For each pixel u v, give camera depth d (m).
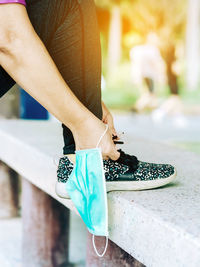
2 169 3.29
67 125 1.30
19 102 4.30
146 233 1.24
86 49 1.35
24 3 1.16
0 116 4.25
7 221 3.25
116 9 16.12
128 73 16.34
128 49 16.25
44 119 4.46
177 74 12.60
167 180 1.50
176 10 13.73
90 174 1.30
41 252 2.57
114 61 16.84
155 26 13.66
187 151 2.46
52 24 1.32
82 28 1.33
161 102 12.92
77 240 3.00
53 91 1.21
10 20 1.14
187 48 15.88
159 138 6.79
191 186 1.58
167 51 12.70
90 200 1.31
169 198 1.40
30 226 2.59
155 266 1.20
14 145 2.44
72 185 1.37
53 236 2.56
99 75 1.38
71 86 1.37
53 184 1.81
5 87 1.31
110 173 1.43
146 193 1.45
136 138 2.96
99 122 1.31
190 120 10.66
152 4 13.69
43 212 2.55
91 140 1.31
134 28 15.11
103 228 1.30
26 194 2.60
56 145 2.26
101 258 1.69
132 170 1.45
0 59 1.18
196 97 14.95
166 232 1.15
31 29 1.17
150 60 11.68
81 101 1.38
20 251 2.75
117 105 13.96
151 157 2.23
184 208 1.30
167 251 1.15
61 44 1.34
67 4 1.31
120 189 1.46
